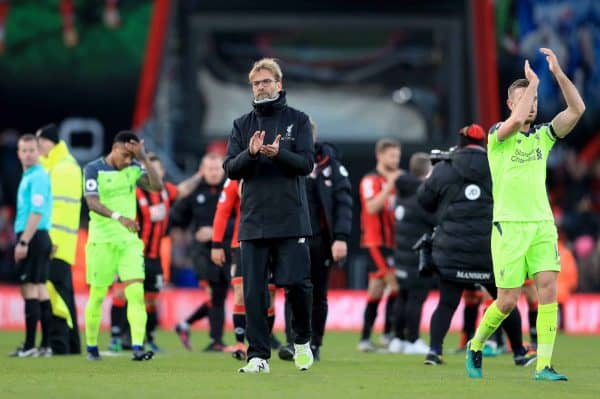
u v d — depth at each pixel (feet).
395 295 172.24
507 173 102.32
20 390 92.32
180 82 275.18
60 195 145.59
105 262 131.44
